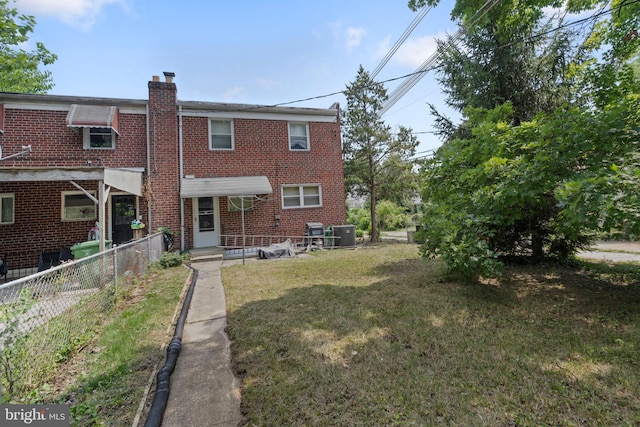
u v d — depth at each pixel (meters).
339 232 12.09
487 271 4.89
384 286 5.80
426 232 6.16
